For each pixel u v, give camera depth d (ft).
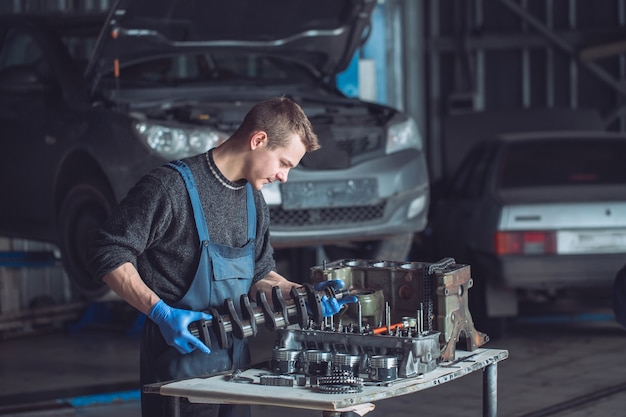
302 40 25.46
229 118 23.32
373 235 24.23
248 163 11.73
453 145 38.83
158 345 12.07
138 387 22.18
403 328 11.71
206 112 23.13
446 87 46.11
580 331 27.99
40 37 25.31
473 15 45.80
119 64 23.61
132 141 22.18
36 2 34.22
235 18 23.85
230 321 11.15
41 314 28.89
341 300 11.91
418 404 20.72
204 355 12.06
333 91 27.53
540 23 44.98
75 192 23.82
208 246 11.79
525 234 24.99
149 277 11.91
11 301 28.58
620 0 44.96
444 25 46.03
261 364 11.91
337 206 23.54
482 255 25.91
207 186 11.83
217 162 11.86
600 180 26.71
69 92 24.26
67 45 25.44
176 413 11.12
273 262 12.96
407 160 24.64
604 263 24.89
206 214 11.82
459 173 30.53
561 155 27.63
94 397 20.97
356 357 11.15
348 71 37.29
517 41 45.29
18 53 26.02
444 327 11.94
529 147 27.91
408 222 24.67
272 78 26.86
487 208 25.90
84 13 26.81
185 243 11.85
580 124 39.29
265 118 11.55
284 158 11.66
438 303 12.01
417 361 11.05
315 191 23.27
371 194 23.86
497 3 45.73
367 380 10.89
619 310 13.52
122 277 11.25
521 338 27.09
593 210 24.94
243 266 12.10
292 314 11.61
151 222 11.55
